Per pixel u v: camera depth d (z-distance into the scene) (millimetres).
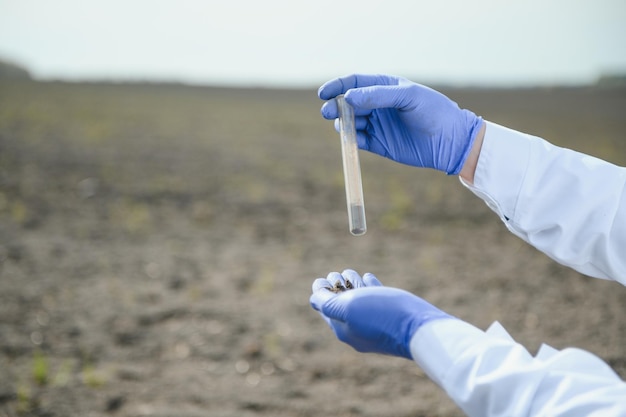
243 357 3984
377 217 7449
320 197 8391
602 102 32250
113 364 3803
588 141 15492
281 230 6789
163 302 4742
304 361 3971
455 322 1125
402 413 3404
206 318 4512
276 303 4840
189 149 11805
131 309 4578
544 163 1534
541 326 4504
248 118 20328
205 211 7316
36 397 3367
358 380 3762
